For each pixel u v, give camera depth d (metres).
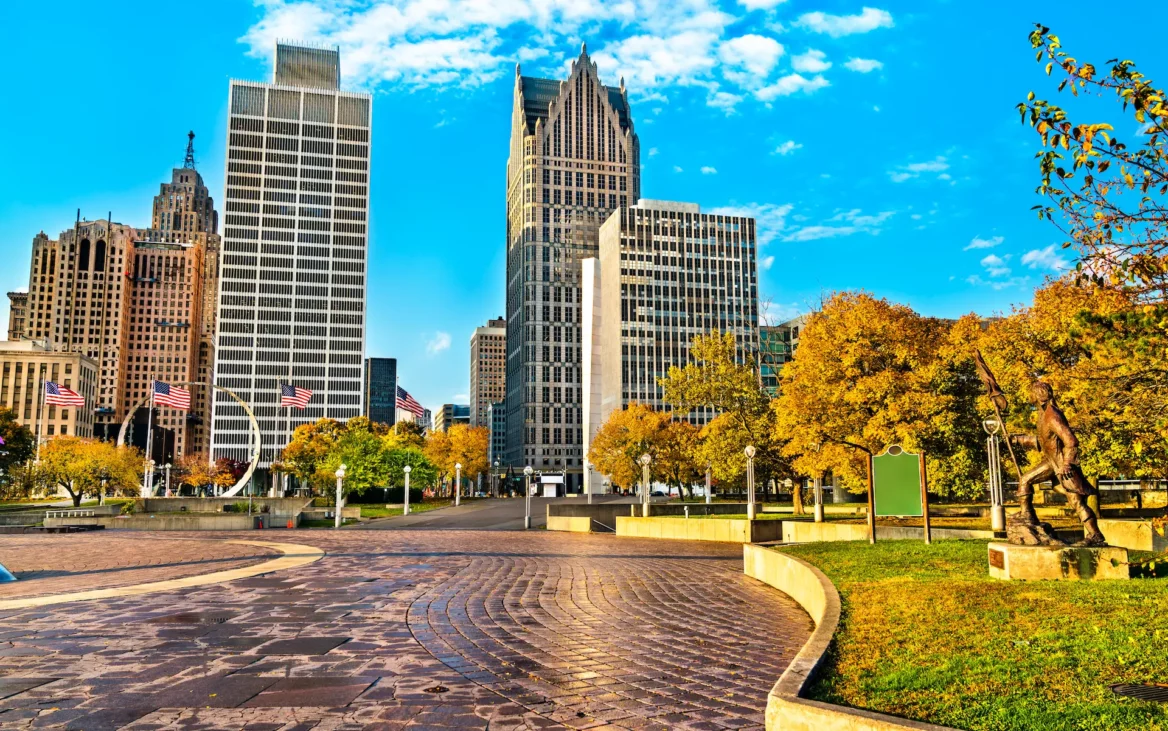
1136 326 7.46
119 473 81.94
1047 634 8.29
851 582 13.07
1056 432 13.03
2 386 150.38
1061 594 10.46
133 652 9.84
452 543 32.22
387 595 15.37
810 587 13.20
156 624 11.93
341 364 185.75
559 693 7.88
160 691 7.91
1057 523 27.00
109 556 26.22
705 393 44.94
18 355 152.12
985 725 5.61
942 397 31.88
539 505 76.25
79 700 7.55
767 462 44.31
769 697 6.38
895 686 6.68
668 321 160.88
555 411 184.25
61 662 9.25
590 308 172.00
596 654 9.80
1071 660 7.24
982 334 32.78
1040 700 6.10
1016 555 12.30
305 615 12.83
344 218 191.12
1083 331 7.89
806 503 57.75
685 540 35.22
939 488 33.59
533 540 34.81
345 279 189.25
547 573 19.73
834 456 33.97
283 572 19.91
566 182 195.25
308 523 55.16
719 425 46.06
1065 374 21.38
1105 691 6.27
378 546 30.27
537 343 186.38
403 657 9.59
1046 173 7.19
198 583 17.45
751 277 167.12
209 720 6.91
